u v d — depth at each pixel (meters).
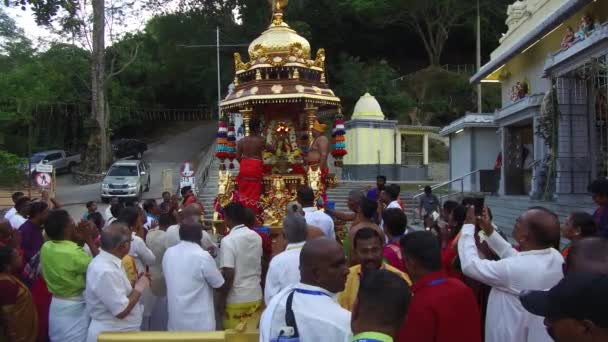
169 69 46.75
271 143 8.42
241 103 7.87
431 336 3.21
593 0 12.65
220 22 41.31
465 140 23.44
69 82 38.19
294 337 2.79
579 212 4.77
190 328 5.11
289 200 7.84
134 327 4.90
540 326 3.65
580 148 13.38
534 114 15.84
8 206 21.45
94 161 31.91
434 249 3.38
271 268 4.35
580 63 11.73
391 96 37.75
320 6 41.38
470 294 3.35
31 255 6.79
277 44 8.00
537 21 17.80
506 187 18.81
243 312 5.49
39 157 33.34
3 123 34.44
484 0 39.81
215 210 7.86
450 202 6.37
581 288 1.77
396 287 2.43
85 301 5.07
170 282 5.21
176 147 42.38
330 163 31.48
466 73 41.78
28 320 4.80
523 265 3.76
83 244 6.14
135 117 45.41
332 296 3.05
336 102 8.12
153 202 10.29
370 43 45.22
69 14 28.98
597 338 1.73
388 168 30.05
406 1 39.50
